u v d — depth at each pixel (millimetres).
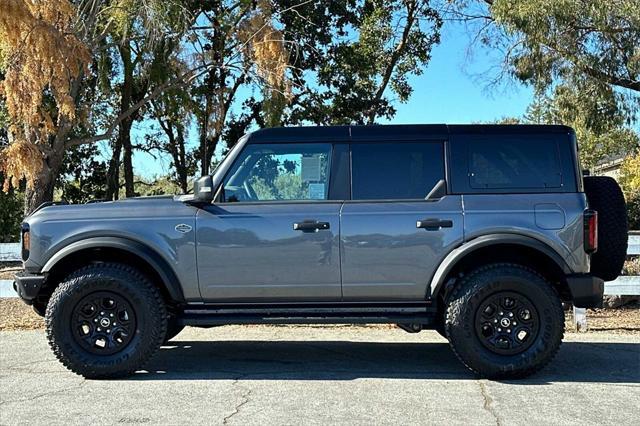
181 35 15266
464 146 6121
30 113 11031
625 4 14742
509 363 5832
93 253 6242
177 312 6227
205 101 18594
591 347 7387
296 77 18609
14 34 10477
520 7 14984
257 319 6016
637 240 8844
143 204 6184
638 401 5336
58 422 4820
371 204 6031
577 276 5910
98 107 18688
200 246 5996
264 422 4816
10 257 9227
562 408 5145
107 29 14273
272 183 6168
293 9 18422
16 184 11586
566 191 6020
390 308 6090
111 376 5984
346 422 4812
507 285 5832
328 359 6855
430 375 6191
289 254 5980
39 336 7973
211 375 6180
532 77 16234
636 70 15109
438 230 5934
